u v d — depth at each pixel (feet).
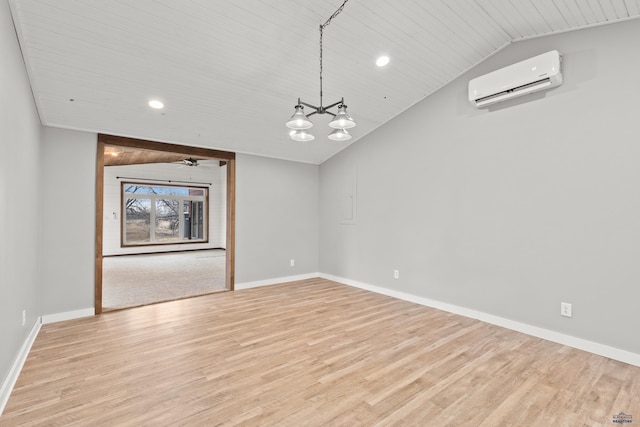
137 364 8.12
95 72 9.47
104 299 14.47
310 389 6.99
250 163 17.10
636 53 8.32
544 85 9.68
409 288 14.26
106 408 6.27
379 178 15.76
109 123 12.13
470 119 11.96
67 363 8.16
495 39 10.58
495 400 6.61
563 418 6.02
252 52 9.76
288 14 8.60
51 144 11.62
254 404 6.43
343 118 8.15
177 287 16.89
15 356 7.53
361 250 16.81
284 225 18.37
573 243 9.34
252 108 12.73
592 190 8.98
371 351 8.95
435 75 12.19
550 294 9.81
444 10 9.08
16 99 7.25
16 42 7.34
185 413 6.12
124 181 30.89
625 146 8.45
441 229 12.96
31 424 5.77
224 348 9.12
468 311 11.98
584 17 8.80
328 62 10.73
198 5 7.89
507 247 10.86
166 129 13.32
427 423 5.88
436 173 13.15
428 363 8.23
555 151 9.71
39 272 11.14
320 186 19.81
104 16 7.76
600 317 8.82
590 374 7.69
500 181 11.06
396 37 10.01
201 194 36.52
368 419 5.98
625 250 8.42
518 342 9.62
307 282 18.33
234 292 15.85
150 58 9.30
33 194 9.64
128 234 32.35
